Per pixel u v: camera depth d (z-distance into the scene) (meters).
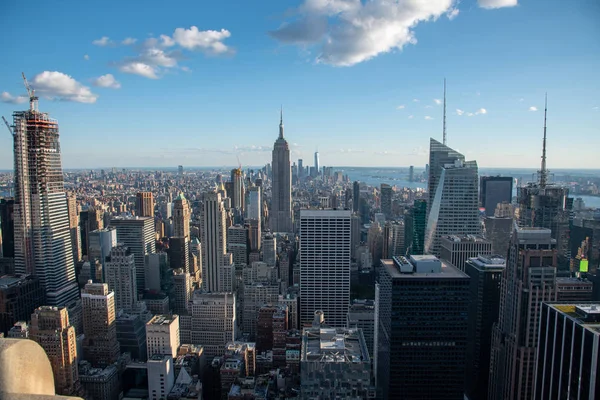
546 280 188.25
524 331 191.38
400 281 180.75
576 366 121.19
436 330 182.75
